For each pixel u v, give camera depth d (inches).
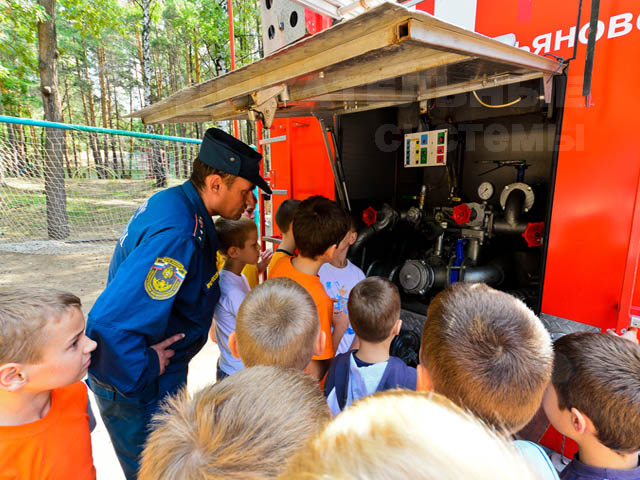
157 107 75.0
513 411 30.6
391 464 9.3
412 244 128.8
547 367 31.1
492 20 69.5
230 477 18.6
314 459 11.0
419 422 10.8
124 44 1015.0
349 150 112.0
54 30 351.6
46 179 334.3
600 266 59.0
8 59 552.1
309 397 23.4
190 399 24.5
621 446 31.5
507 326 31.6
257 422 20.7
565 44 60.0
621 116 55.1
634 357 32.1
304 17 69.8
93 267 263.1
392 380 50.6
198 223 55.9
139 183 426.3
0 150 326.3
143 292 46.5
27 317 36.9
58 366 39.4
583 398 32.3
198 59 896.9
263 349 43.2
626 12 53.5
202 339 61.3
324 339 52.6
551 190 63.4
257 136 145.3
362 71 48.4
